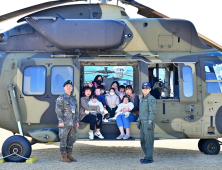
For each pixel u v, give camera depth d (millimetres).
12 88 6203
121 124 6152
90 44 6234
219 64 6508
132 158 6312
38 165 5586
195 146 7895
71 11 6781
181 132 6352
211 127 6414
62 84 6273
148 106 5875
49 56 6453
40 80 6273
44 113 6223
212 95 6395
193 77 6387
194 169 5355
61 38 6234
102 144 8273
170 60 6445
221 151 7285
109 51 6555
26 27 6590
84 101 6266
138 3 6684
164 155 6688
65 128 5734
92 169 5293
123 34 6535
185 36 6613
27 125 6312
